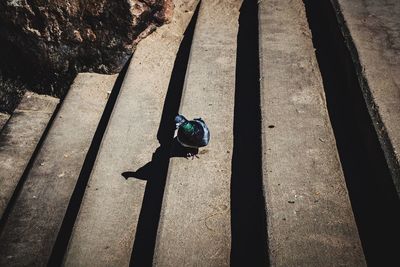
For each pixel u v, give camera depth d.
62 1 5.50
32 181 4.86
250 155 4.54
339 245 3.40
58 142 5.30
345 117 4.56
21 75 6.32
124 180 4.63
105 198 4.45
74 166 5.04
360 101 4.30
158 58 6.06
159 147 4.96
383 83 4.35
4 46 6.07
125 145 4.98
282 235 3.50
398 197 3.32
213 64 5.65
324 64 5.26
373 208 3.71
